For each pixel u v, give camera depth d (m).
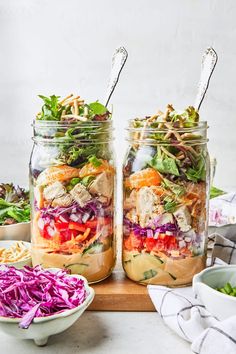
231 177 1.37
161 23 1.28
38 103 1.33
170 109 0.74
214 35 1.29
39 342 0.64
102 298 0.72
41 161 0.72
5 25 1.29
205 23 1.28
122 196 0.76
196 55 1.29
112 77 0.79
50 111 0.73
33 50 1.30
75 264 0.73
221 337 0.58
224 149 1.35
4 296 0.64
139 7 1.28
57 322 0.62
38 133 0.73
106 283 0.76
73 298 0.65
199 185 0.72
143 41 1.29
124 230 0.76
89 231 0.73
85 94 1.32
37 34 1.29
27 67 1.31
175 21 1.28
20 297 0.65
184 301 0.67
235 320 0.59
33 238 0.75
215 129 1.34
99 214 0.73
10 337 0.67
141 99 1.32
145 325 0.69
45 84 1.32
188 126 0.72
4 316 0.63
